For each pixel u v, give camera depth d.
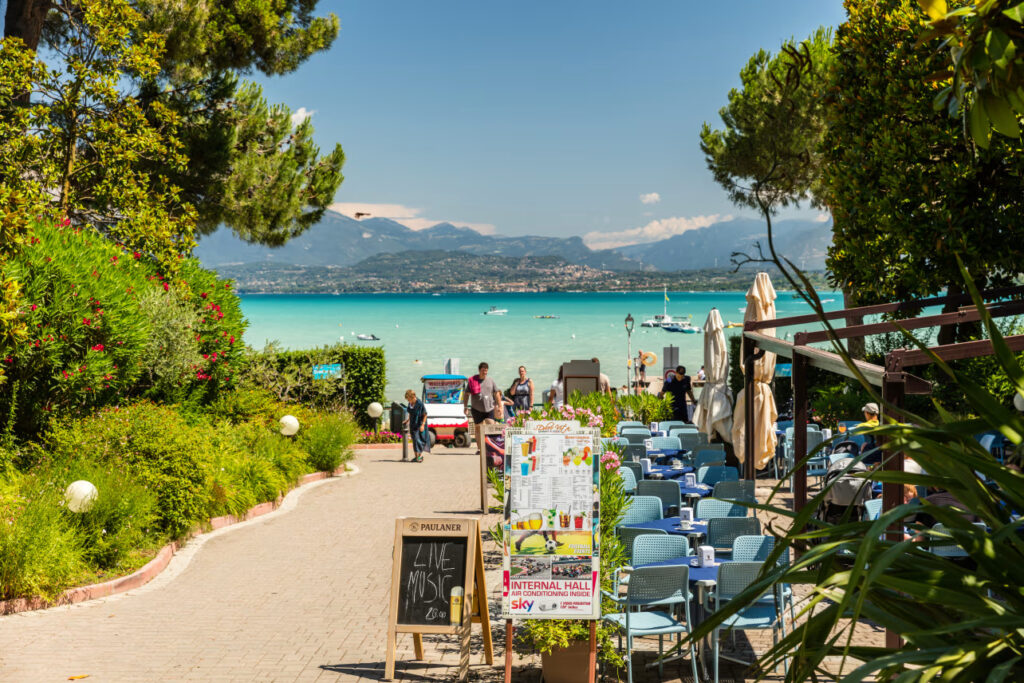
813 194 20.39
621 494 8.91
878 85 15.10
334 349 27.11
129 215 16.50
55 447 11.76
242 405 18.12
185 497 11.85
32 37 17.11
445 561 7.05
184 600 9.21
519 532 6.71
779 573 2.36
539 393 40.09
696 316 177.25
